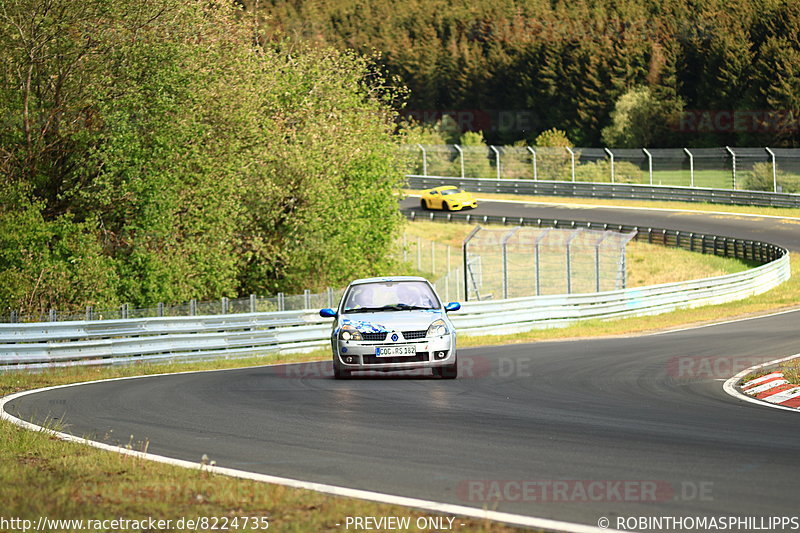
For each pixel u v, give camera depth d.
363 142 87.62
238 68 73.25
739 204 137.62
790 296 78.88
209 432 21.92
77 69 62.75
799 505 13.94
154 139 62.12
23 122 61.78
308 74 87.62
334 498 14.59
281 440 20.55
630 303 71.31
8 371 39.25
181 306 50.50
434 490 15.34
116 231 67.00
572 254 113.88
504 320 61.03
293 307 53.19
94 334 42.41
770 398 27.17
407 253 110.19
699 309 74.88
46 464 17.94
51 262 58.22
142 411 25.81
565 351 44.38
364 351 31.42
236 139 71.50
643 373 34.16
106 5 60.62
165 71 62.09
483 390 29.17
